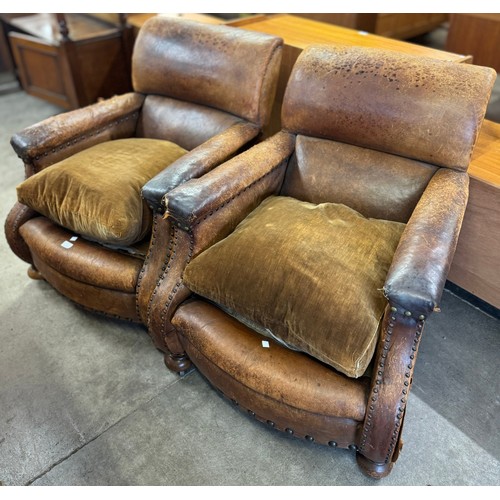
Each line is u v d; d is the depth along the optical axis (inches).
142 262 59.1
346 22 124.4
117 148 67.2
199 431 56.0
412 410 57.6
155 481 51.3
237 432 55.9
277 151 61.3
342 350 42.8
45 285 77.0
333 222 52.5
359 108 56.4
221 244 51.7
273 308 46.2
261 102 65.8
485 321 69.9
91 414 57.9
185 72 69.1
